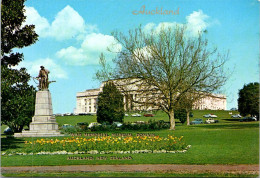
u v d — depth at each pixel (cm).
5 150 2153
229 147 2148
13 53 2495
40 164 1616
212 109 10069
